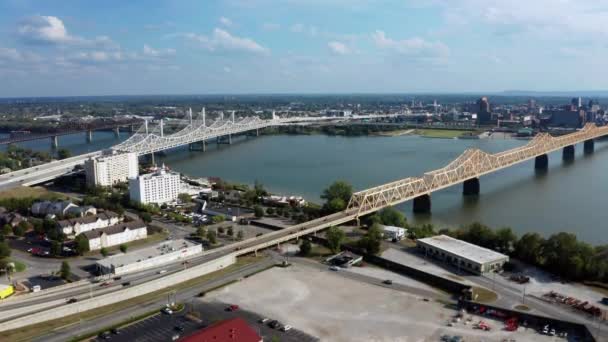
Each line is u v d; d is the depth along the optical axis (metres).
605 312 196.25
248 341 165.62
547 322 189.38
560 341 179.25
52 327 193.38
